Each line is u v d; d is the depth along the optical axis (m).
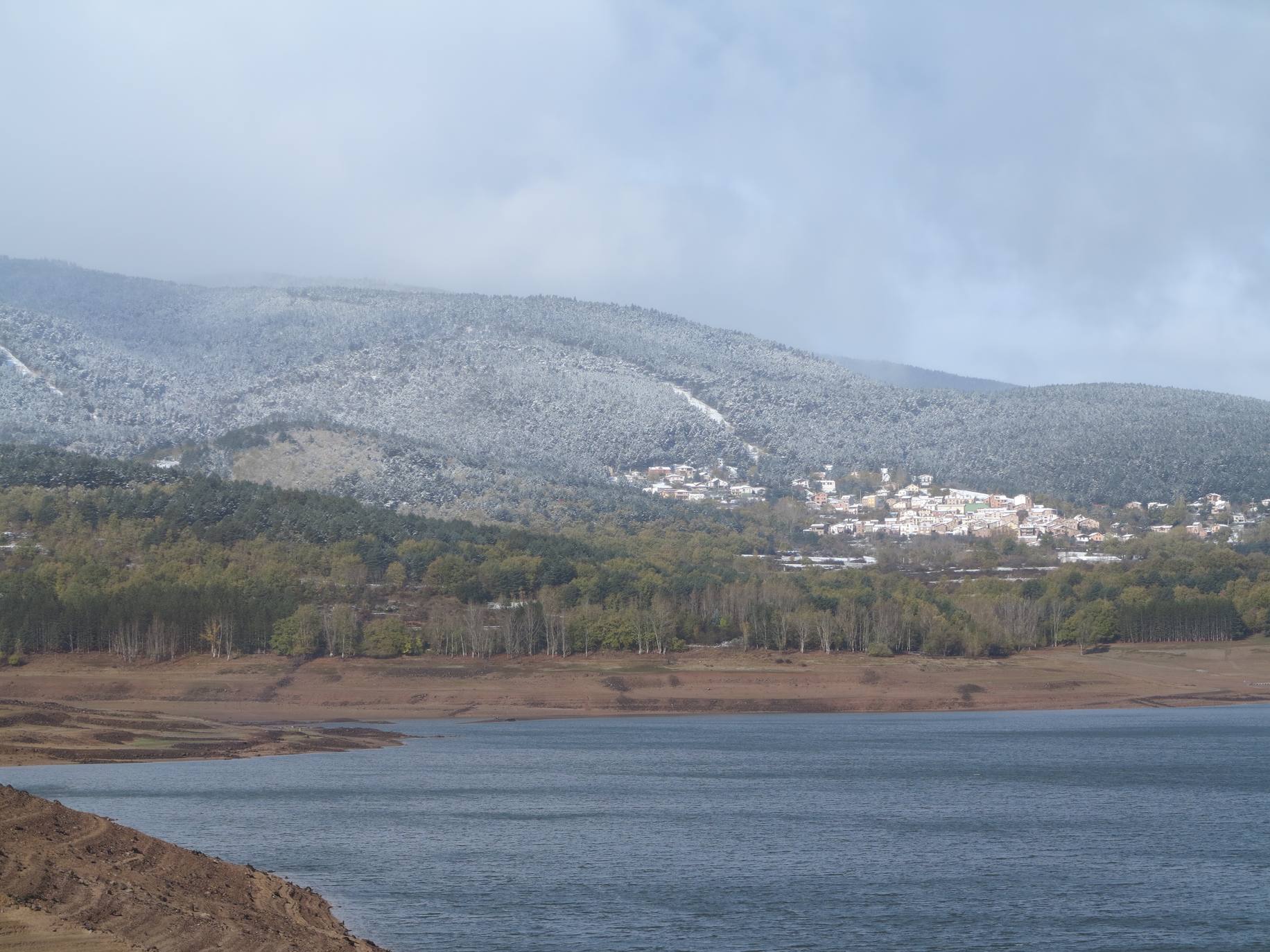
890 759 168.62
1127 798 128.25
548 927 71.69
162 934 55.75
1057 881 85.94
